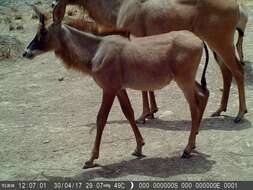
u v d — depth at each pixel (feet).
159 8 15.67
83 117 16.79
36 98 18.90
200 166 12.82
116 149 14.07
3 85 20.54
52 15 13.48
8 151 14.34
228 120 15.76
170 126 15.55
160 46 12.79
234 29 15.57
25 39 26.45
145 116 15.89
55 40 13.15
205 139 14.38
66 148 14.38
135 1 15.92
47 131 15.71
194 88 13.08
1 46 24.70
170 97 18.15
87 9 16.84
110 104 12.97
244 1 31.35
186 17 15.56
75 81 20.62
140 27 15.98
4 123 16.57
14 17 31.27
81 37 13.11
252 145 13.89
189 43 12.61
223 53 15.57
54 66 22.74
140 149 13.47
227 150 13.66
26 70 22.43
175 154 13.55
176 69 12.75
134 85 13.03
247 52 22.58
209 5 15.37
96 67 12.85
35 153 14.14
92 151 13.01
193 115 13.09
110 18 16.53
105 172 12.71
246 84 18.99
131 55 12.76
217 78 19.88
